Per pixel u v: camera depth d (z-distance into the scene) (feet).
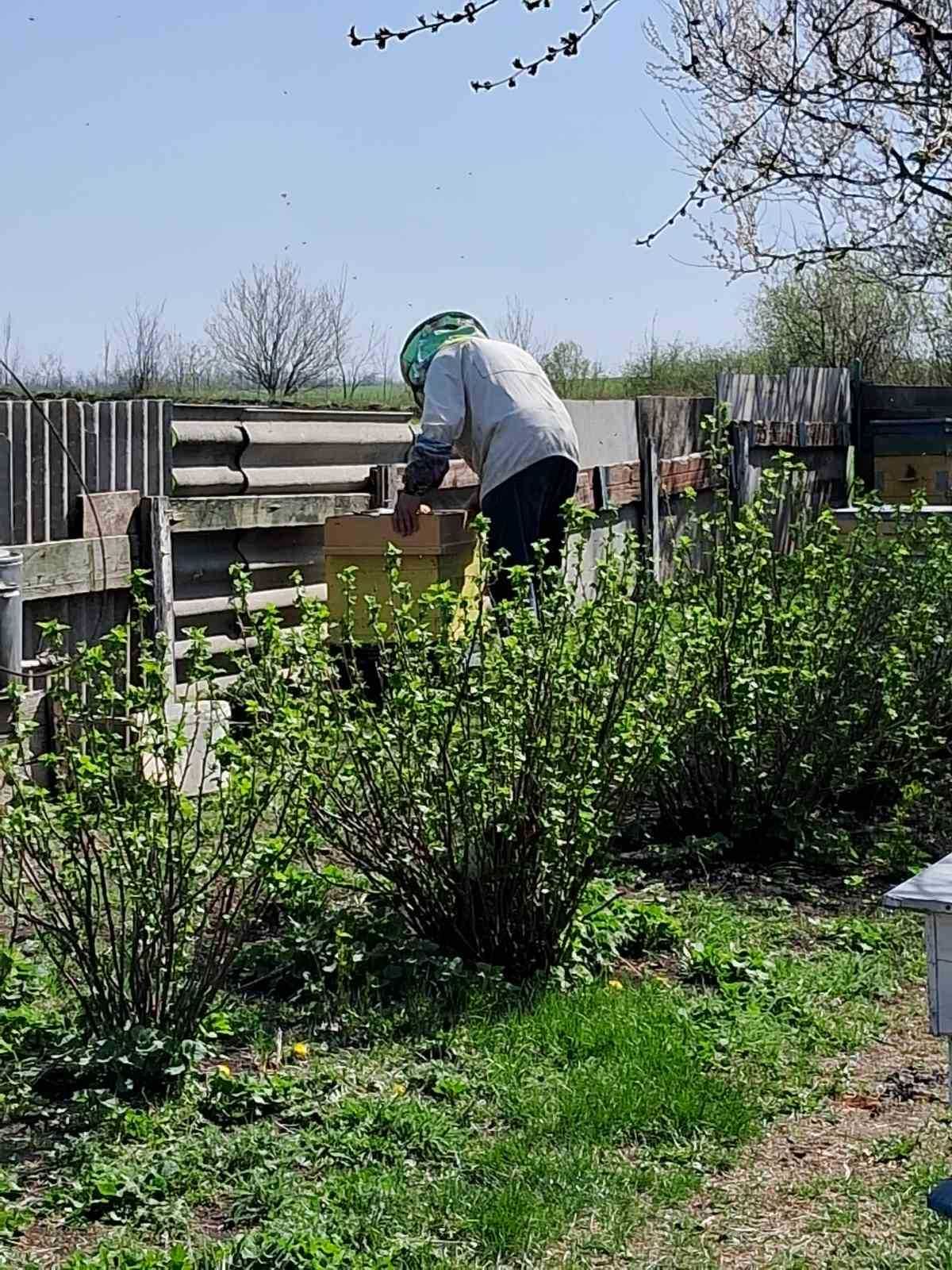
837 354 78.43
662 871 22.43
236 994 16.62
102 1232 11.85
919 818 25.34
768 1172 13.15
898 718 23.70
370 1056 15.21
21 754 14.60
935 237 34.58
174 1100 13.98
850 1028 16.46
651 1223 12.23
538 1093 14.40
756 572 23.36
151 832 14.61
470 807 17.20
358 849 19.58
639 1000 16.70
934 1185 12.73
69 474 25.31
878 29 24.93
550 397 26.14
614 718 17.44
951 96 19.40
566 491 26.05
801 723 22.80
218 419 31.27
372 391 65.05
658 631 19.27
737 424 47.55
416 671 17.58
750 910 20.67
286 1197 12.22
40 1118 13.79
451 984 16.72
